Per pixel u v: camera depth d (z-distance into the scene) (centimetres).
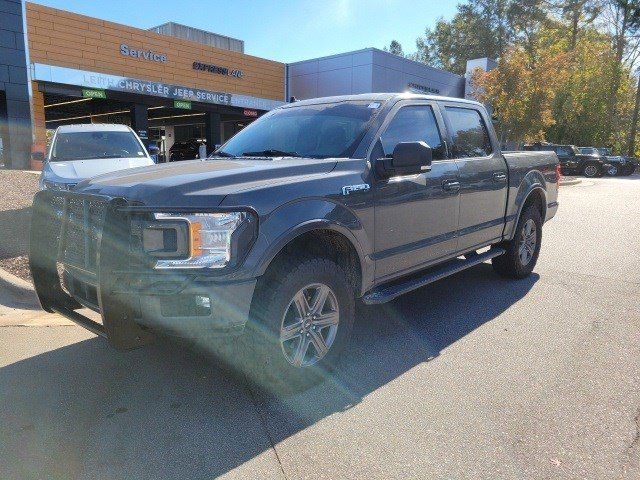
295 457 272
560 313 501
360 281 377
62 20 1783
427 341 432
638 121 5050
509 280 620
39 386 345
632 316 492
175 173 332
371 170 380
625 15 4712
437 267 496
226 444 284
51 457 270
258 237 297
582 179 2894
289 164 347
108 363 380
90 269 303
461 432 295
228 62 2350
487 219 527
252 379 331
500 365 384
